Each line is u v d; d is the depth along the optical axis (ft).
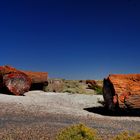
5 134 38.99
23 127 44.14
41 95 92.53
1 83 90.63
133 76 73.20
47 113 61.26
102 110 75.46
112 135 41.86
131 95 68.23
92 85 128.88
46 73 109.81
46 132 41.01
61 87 119.14
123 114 69.46
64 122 51.80
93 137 31.63
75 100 86.89
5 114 55.93
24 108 64.64
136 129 50.31
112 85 70.59
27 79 92.27
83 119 57.88
